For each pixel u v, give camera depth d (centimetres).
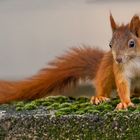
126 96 888
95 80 934
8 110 888
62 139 847
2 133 861
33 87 962
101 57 963
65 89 977
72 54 973
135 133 830
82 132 841
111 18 903
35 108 890
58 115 847
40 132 852
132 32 890
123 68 890
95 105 883
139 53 884
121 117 832
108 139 837
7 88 959
